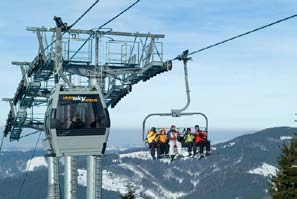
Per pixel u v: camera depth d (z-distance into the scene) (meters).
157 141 25.14
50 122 25.94
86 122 26.28
